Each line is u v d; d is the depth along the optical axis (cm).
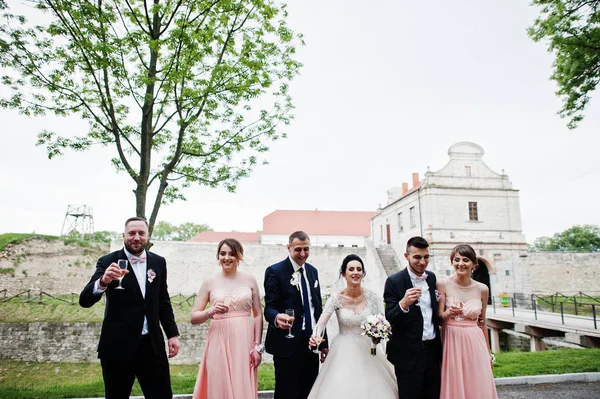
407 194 2889
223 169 911
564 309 2391
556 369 764
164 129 880
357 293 461
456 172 2689
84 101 748
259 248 2673
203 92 760
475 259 437
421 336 414
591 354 929
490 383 414
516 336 1934
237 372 408
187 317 1705
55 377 1320
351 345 443
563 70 927
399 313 407
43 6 653
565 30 894
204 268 2580
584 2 857
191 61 755
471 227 2608
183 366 1514
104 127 773
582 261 3031
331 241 4844
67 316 1634
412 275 441
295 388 417
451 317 422
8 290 2211
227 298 428
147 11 732
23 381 1270
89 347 1530
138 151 779
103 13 692
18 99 701
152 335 395
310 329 439
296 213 5122
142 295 397
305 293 447
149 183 793
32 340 1520
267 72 861
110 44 675
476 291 443
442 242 2558
